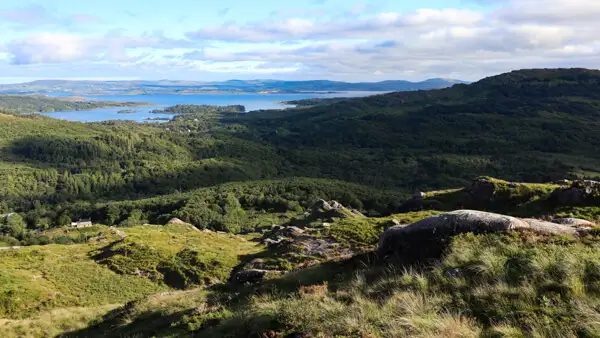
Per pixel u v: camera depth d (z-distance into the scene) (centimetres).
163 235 5128
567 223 1367
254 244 4741
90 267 3756
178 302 1684
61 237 9106
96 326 1862
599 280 747
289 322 845
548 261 849
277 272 1675
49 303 2847
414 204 4338
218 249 4109
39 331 2056
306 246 2766
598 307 633
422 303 809
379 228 3008
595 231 1104
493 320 689
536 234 1112
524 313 676
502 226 1159
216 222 9931
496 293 778
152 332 1287
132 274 3566
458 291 848
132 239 4612
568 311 648
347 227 3133
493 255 972
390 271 1156
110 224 11719
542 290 756
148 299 1966
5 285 2986
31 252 4372
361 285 1073
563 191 2831
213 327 1055
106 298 3059
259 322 910
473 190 3753
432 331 666
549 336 594
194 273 3403
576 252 880
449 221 1234
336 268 1407
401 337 675
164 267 3659
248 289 1421
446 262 1023
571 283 741
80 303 2914
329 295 1043
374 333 713
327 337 742
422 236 1255
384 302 884
